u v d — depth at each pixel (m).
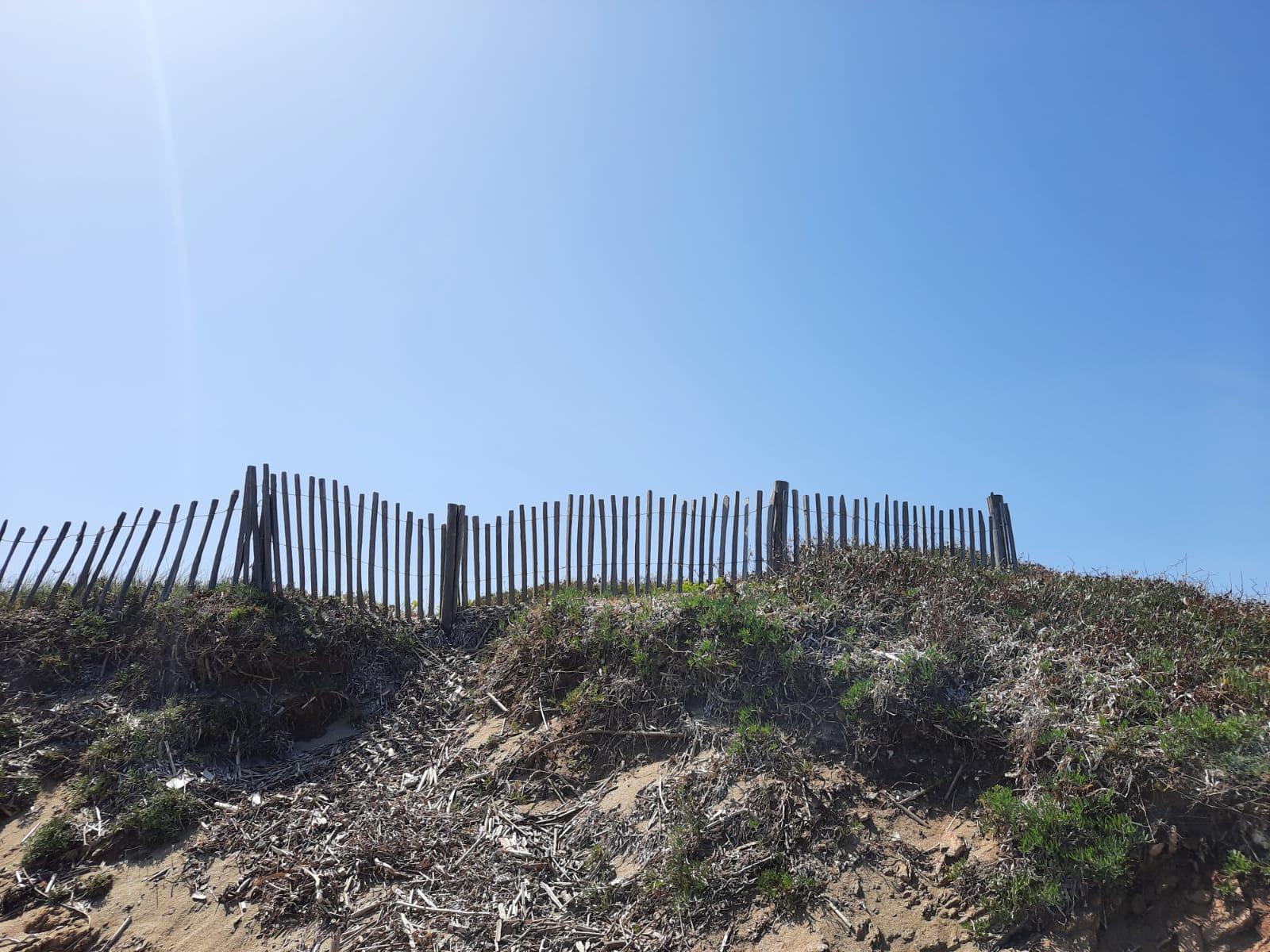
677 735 7.46
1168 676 6.56
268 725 8.52
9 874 6.70
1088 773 5.79
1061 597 8.59
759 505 10.65
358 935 5.95
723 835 6.26
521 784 7.51
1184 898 5.17
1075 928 5.20
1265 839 5.13
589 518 11.03
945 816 6.25
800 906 5.67
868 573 9.19
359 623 9.91
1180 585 9.20
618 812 6.83
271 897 6.43
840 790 6.48
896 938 5.40
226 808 7.49
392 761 8.25
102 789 7.49
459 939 5.83
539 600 10.53
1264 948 4.78
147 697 8.64
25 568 9.84
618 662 8.34
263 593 9.86
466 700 9.12
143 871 6.82
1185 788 5.45
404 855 6.75
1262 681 6.30
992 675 7.19
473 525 11.09
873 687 7.06
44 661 8.79
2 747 7.84
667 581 10.79
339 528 10.51
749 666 7.75
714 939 5.56
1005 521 12.59
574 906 6.03
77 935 6.15
